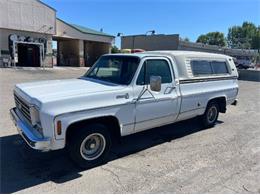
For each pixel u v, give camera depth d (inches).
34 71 892.6
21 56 1137.4
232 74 283.0
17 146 196.1
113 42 1470.2
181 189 143.1
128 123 178.4
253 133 252.1
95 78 206.1
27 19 1031.0
